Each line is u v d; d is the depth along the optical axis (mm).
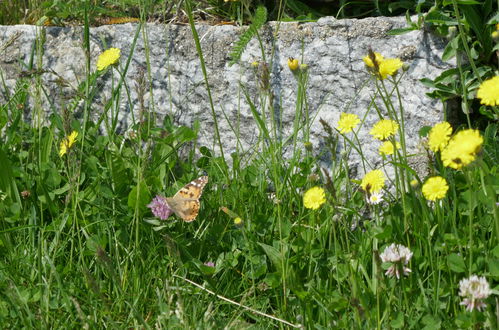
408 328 998
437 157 1166
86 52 1286
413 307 1021
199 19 1424
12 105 1402
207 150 1293
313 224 1109
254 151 1266
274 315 1076
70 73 1397
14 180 1203
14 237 1184
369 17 1290
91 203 1183
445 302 1024
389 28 1238
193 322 1016
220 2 1420
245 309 1063
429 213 1098
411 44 1226
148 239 1158
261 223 1150
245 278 1107
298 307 1069
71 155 1208
